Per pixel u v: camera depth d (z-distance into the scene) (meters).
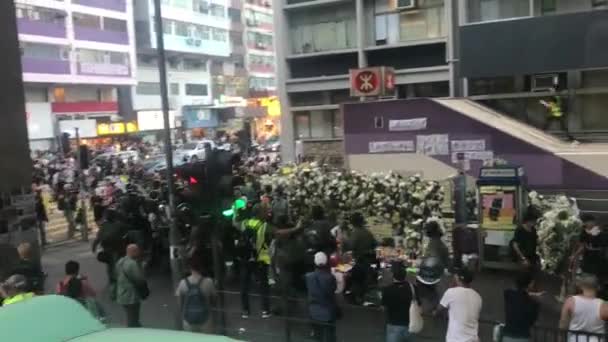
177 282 10.32
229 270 13.49
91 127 57.72
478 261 13.02
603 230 10.73
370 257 11.45
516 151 14.39
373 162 16.39
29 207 14.68
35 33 54.34
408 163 15.87
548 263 12.07
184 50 73.75
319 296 8.66
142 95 69.06
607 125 20.69
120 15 64.50
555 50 19.81
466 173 15.04
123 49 64.81
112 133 60.66
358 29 27.23
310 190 15.54
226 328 9.34
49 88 57.09
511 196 12.81
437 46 25.59
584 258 10.20
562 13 19.78
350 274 11.23
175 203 12.22
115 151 49.34
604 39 18.98
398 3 25.92
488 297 11.51
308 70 29.25
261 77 92.69
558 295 11.27
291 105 29.75
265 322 10.45
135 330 3.22
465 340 6.78
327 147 28.36
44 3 55.44
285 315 10.04
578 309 6.67
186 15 74.12
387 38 26.94
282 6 29.22
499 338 6.82
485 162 14.68
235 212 12.26
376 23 27.16
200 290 8.05
